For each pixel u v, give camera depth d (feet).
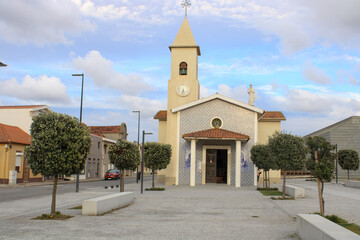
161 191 82.58
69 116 40.78
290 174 188.96
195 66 116.57
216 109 107.04
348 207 50.85
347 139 182.70
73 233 30.76
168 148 87.04
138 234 30.73
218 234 31.17
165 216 42.57
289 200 61.72
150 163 85.61
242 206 53.42
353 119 183.93
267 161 86.17
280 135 65.21
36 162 39.06
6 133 111.14
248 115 106.11
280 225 36.24
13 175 107.34
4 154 107.04
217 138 97.81
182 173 106.11
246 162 103.81
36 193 77.30
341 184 120.16
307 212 46.19
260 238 29.58
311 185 109.60
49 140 38.42
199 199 63.93
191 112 107.86
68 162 39.27
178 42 117.50
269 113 126.31
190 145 106.63
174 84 115.24
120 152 67.97
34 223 35.78
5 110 132.98
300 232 28.96
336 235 21.43
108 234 30.53
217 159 107.45
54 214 40.22
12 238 28.40
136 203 57.21
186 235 30.58
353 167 130.93
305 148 63.62
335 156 39.27
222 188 92.07
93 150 174.70
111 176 164.25
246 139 97.86
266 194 74.02
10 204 54.29
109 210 46.62
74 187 101.24
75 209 48.08
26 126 131.75
